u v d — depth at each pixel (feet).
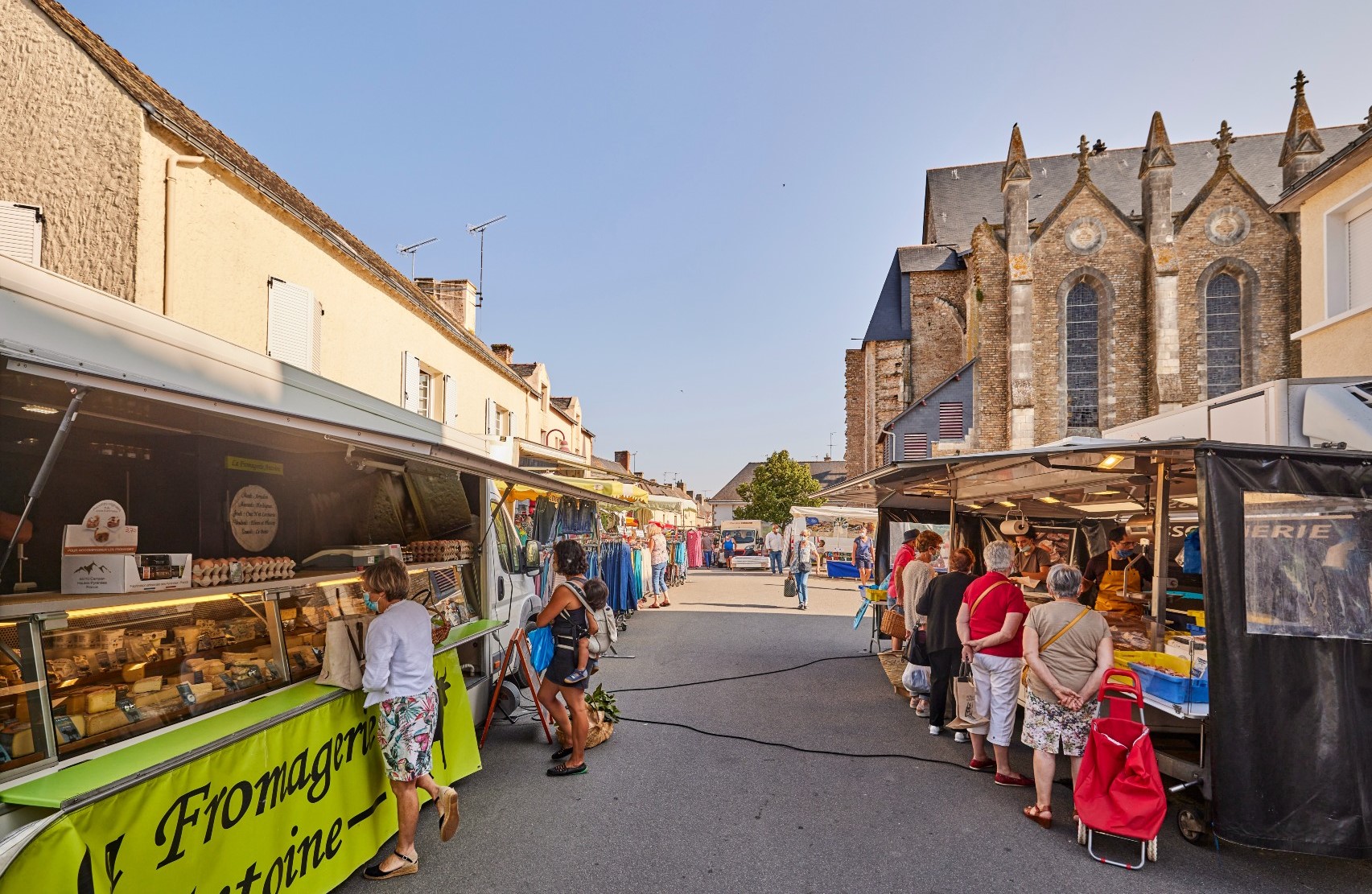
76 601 9.78
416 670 13.47
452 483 21.44
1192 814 14.99
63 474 11.76
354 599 16.84
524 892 12.71
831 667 32.99
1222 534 14.49
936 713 22.50
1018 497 29.84
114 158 23.88
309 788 12.01
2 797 7.88
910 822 15.87
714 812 16.31
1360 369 30.86
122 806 8.57
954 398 90.68
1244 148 109.60
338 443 15.42
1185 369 86.69
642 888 12.85
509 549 26.11
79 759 9.04
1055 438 87.86
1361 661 13.91
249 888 10.52
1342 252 32.96
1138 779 14.16
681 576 86.48
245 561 13.00
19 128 23.40
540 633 24.88
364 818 13.48
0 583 10.45
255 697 12.40
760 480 158.20
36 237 22.98
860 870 13.64
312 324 32.22
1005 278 90.68
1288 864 14.14
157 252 24.75
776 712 25.00
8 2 23.49
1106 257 88.69
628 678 30.45
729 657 35.19
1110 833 14.19
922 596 24.14
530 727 22.81
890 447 91.56
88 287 9.54
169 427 12.66
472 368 56.29
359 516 18.62
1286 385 22.07
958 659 22.56
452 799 13.52
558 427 90.84
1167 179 87.20
